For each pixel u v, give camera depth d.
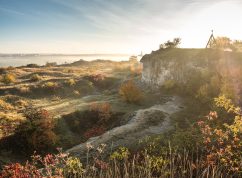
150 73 46.88
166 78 41.28
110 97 44.97
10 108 39.75
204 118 21.28
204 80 32.06
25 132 26.88
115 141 19.00
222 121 16.31
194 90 32.97
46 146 27.48
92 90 55.16
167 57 42.38
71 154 17.67
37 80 58.34
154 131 20.88
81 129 33.66
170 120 23.44
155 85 44.22
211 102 24.64
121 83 57.00
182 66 38.16
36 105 42.66
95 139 20.95
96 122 34.50
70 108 38.25
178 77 38.44
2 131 27.67
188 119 22.98
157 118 24.09
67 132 31.92
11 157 24.48
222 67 30.53
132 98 38.03
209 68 33.69
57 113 36.16
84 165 14.40
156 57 45.78
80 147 19.09
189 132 13.94
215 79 27.55
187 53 39.91
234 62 30.84
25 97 46.16
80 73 72.81
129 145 17.31
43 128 27.50
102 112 34.09
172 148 13.05
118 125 29.17
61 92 50.62
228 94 23.72
